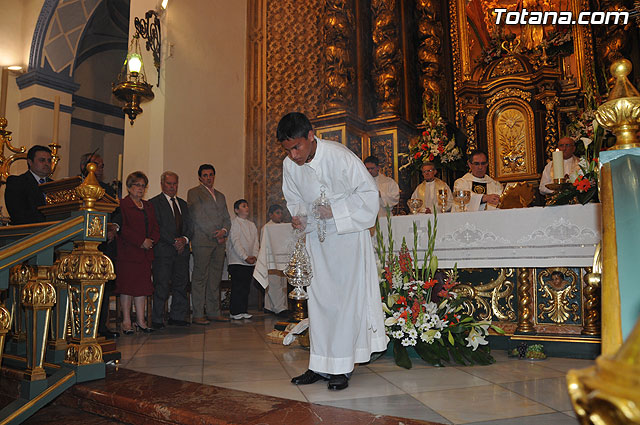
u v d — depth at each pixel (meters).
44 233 2.79
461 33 8.54
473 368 3.24
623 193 1.11
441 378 2.96
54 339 3.15
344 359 2.72
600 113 1.26
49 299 2.93
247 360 3.53
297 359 3.57
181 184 7.16
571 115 7.65
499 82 8.05
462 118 8.34
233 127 8.26
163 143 6.88
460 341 3.43
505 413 2.22
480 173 5.77
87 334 2.95
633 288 0.99
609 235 1.08
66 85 9.57
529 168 7.77
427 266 3.82
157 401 2.48
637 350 0.52
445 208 4.21
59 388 2.78
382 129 7.86
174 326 5.61
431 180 6.25
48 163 4.44
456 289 4.00
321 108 8.30
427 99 8.33
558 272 3.67
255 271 4.70
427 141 6.71
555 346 3.58
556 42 7.95
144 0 7.20
